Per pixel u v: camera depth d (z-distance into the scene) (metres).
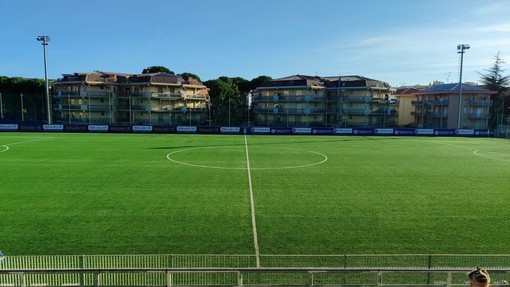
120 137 58.22
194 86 93.38
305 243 15.47
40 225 17.06
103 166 31.38
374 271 9.53
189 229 16.84
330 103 89.25
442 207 20.47
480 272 6.12
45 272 9.19
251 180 26.64
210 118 86.31
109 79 89.06
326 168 31.59
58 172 28.66
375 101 84.94
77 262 13.29
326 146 48.44
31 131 66.25
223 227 17.16
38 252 14.27
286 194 22.92
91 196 21.88
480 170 31.28
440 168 32.06
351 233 16.56
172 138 57.91
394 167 32.38
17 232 16.20
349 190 23.98
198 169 30.50
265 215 18.88
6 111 82.00
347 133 69.31
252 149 44.34
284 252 14.59
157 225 17.28
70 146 45.00
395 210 19.88
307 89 86.75
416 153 41.75
